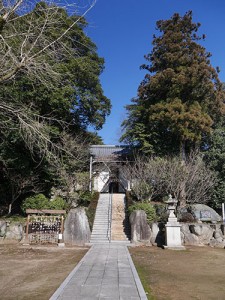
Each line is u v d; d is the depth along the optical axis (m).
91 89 20.08
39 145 8.73
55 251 11.91
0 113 8.44
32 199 15.56
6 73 7.21
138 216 14.77
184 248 12.91
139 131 21.86
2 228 14.30
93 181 23.27
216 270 8.62
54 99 15.02
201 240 14.59
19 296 5.70
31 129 8.32
